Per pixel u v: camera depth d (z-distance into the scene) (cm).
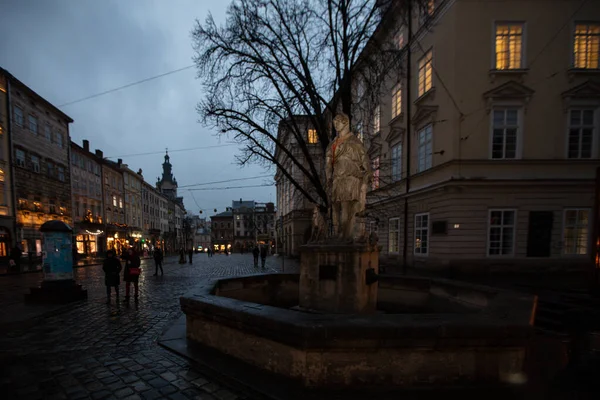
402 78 1577
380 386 296
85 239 3431
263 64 1058
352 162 499
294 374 310
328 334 286
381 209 1569
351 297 455
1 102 2314
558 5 1212
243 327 358
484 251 1195
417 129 1470
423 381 298
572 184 1180
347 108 1062
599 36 1216
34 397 316
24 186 2509
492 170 1203
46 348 460
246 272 1784
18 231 2397
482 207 1196
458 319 308
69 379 355
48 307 741
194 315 448
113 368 382
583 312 581
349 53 1100
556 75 1211
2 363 403
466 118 1214
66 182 3108
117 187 4303
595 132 1205
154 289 1093
